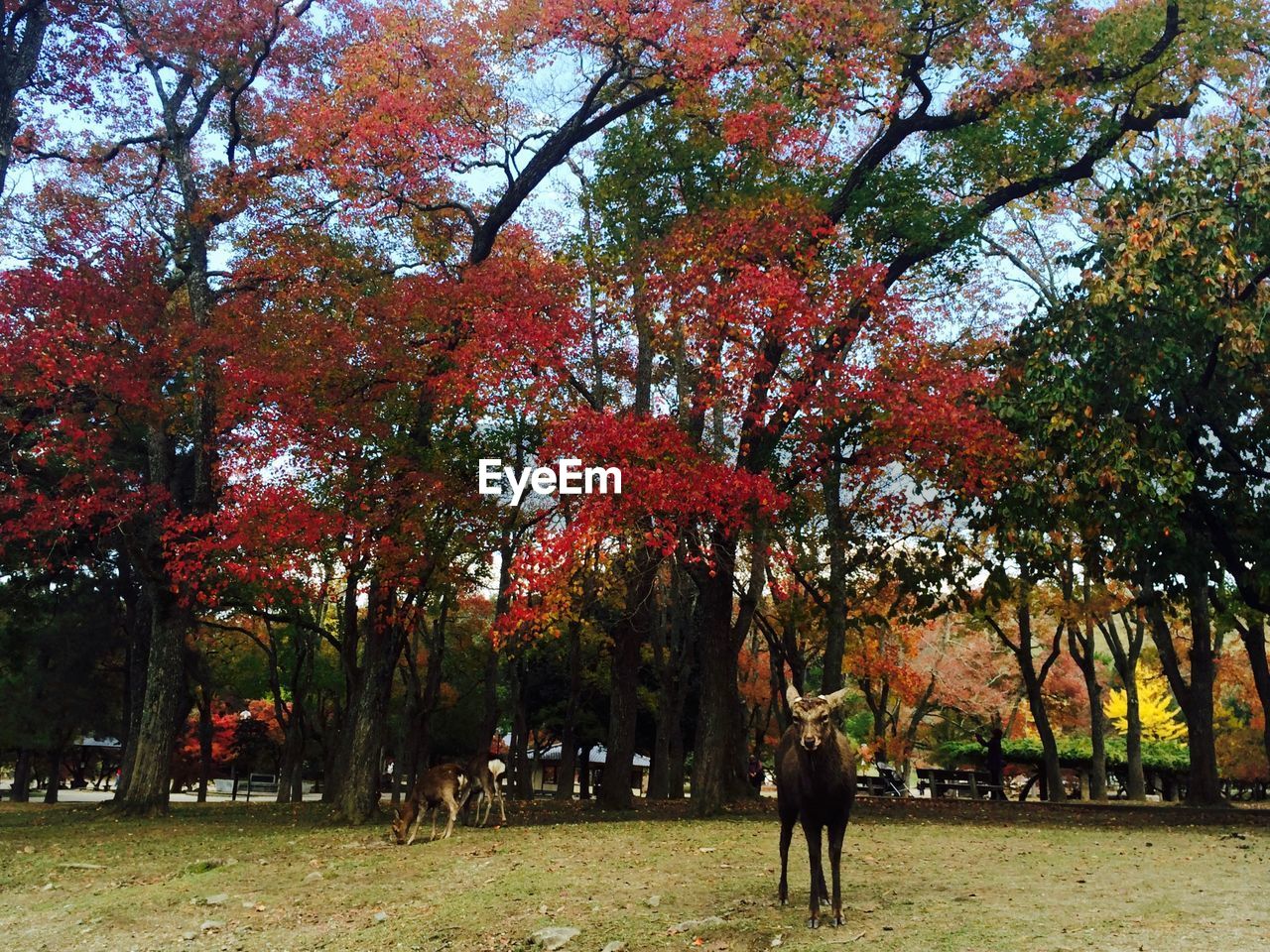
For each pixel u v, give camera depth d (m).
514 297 19.69
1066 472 18.66
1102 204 18.78
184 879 13.33
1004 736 50.12
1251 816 20.31
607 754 26.42
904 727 56.28
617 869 11.94
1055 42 20.45
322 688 44.81
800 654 35.53
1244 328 16.58
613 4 19.78
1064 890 9.66
